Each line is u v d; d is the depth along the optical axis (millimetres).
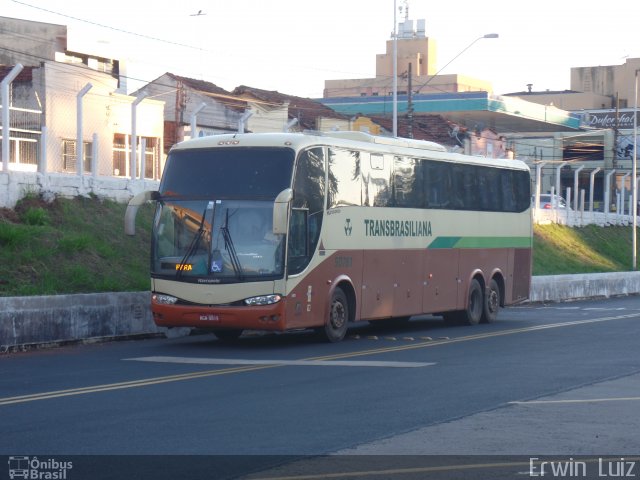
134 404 12820
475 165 27797
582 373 16344
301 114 57500
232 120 53031
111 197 29703
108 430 11047
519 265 30344
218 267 19859
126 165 40375
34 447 10148
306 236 20484
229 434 10875
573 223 58375
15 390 13992
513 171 30047
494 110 71688
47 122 37594
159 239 20500
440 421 11727
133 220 20594
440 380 15367
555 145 85562
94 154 29547
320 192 20969
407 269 24375
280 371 16406
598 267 53781
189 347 20719
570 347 20875
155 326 23109
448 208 26328
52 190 27766
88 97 39562
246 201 20031
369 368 16891
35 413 12102
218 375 15812
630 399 13445
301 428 11234
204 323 19938
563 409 12602
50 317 20281
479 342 22031
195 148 20844
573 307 37156
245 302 19703
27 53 51281
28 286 22531
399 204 24094
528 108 75188
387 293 23547
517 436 10828
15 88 37688
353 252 22156
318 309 20969
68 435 10742
